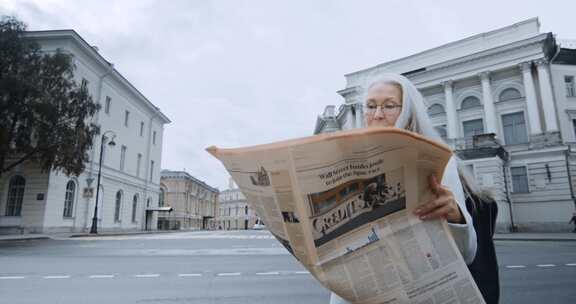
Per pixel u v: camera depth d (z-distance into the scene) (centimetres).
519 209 2289
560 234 1922
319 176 75
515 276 644
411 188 78
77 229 2441
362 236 80
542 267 749
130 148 3284
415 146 73
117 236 2231
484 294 95
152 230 3719
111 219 2909
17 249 1171
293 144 73
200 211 6656
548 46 2439
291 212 80
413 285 78
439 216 81
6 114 1717
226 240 1827
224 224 9981
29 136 1783
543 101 2364
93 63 2611
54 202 2220
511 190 2323
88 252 1082
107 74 2780
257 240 1836
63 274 661
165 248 1268
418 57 2941
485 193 108
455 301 79
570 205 2138
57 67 1856
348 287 79
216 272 698
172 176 5562
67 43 2323
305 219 78
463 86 2702
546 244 1371
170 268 748
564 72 2544
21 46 1778
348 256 79
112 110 2936
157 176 3931
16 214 2150
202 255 1021
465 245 89
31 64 1786
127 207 3216
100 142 2753
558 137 2264
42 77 1792
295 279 624
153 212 3816
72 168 1950
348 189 77
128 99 3228
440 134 113
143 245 1411
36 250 1137
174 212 5434
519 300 470
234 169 85
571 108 2486
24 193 2153
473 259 95
